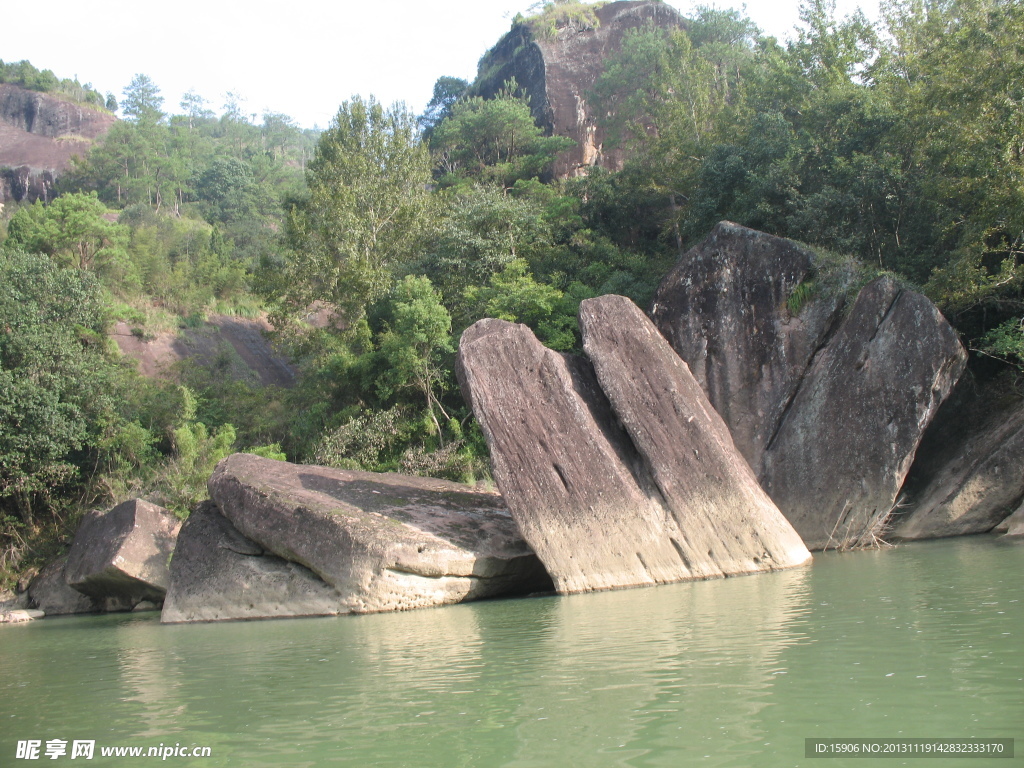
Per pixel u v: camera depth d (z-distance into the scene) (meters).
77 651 11.66
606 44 53.19
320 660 8.85
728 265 18.41
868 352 16.14
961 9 22.53
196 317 40.41
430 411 23.92
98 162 70.31
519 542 14.52
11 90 82.88
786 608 9.19
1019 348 16.22
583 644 8.23
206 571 14.67
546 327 24.11
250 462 16.17
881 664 6.29
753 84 30.38
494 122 48.66
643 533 13.05
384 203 31.75
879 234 21.11
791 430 16.72
